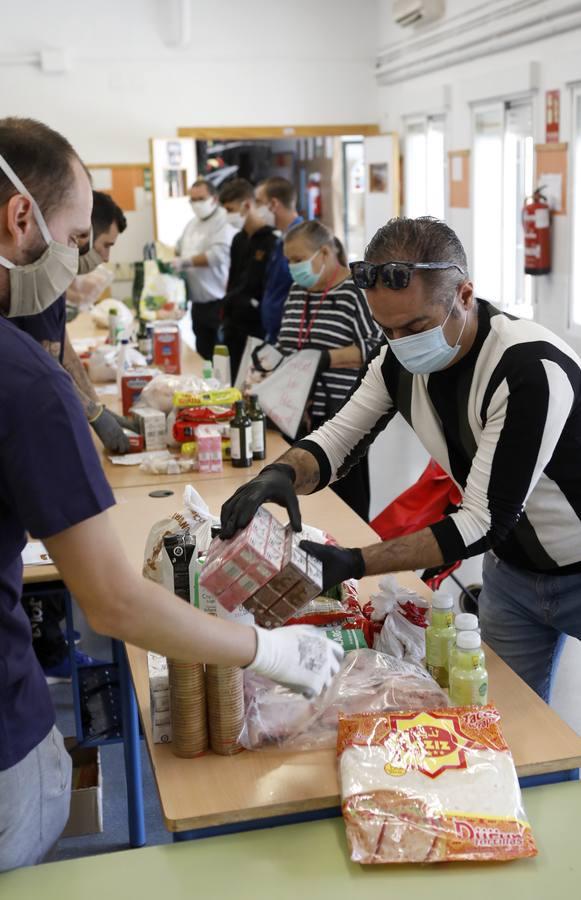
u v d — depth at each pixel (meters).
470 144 7.83
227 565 1.68
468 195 7.97
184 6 9.26
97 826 2.75
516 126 7.23
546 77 6.53
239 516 1.78
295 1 9.61
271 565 1.67
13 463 1.30
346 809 1.53
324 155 12.60
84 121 9.56
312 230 3.81
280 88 9.77
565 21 6.20
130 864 1.51
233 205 6.10
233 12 9.54
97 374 4.97
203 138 9.73
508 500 1.81
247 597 1.70
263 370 4.05
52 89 9.45
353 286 3.87
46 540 1.33
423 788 1.55
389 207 9.43
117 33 9.41
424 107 8.66
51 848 1.64
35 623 3.54
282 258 5.14
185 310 6.12
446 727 1.66
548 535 2.04
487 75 7.27
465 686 1.75
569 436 1.92
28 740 1.49
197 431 3.51
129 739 2.67
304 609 2.00
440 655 1.87
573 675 3.45
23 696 1.49
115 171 9.69
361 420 2.20
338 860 1.50
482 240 7.95
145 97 9.59
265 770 1.65
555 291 6.64
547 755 1.67
